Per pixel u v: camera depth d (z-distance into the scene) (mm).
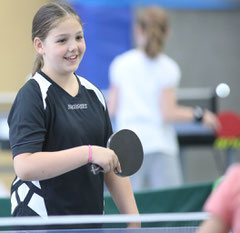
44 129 5516
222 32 20000
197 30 19875
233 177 3850
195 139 13727
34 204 5621
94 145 5820
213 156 19391
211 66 20062
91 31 17969
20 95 5570
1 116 14070
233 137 13914
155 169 10898
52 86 5633
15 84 18016
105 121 6055
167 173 10891
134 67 10766
